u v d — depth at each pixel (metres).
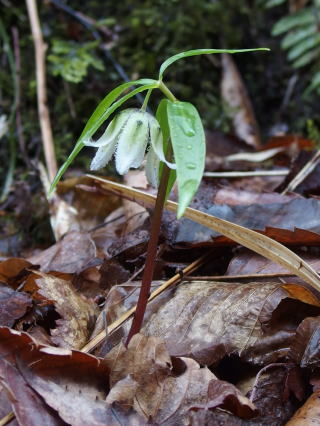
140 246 0.21
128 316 0.18
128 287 0.19
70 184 0.29
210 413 0.14
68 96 0.37
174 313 0.17
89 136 0.13
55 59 0.36
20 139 0.35
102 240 0.25
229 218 0.21
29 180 0.33
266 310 0.17
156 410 0.14
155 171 0.15
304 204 0.21
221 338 0.16
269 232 0.20
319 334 0.16
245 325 0.17
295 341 0.16
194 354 0.16
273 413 0.15
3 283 0.18
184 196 0.12
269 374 0.16
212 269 0.21
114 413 0.14
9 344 0.14
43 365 0.14
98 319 0.18
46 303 0.18
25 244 0.30
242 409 0.14
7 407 0.14
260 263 0.19
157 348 0.15
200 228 0.21
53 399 0.14
